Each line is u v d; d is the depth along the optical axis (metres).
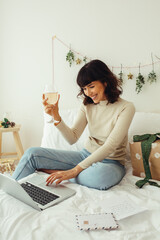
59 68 2.37
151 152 1.48
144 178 1.46
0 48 2.46
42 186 1.28
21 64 2.46
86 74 1.41
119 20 2.11
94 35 2.21
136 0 2.04
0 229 0.91
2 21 2.41
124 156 1.61
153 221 0.98
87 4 2.19
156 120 1.87
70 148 1.94
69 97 2.39
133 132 1.87
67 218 0.96
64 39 2.30
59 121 1.57
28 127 2.56
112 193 1.22
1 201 1.09
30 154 1.47
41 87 2.45
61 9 2.27
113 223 0.92
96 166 1.38
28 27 2.38
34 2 2.33
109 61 2.20
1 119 2.59
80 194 1.19
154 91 2.09
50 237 0.85
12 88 2.52
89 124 1.64
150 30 2.03
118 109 1.51
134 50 2.10
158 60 2.04
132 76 2.13
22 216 0.96
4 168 1.99
